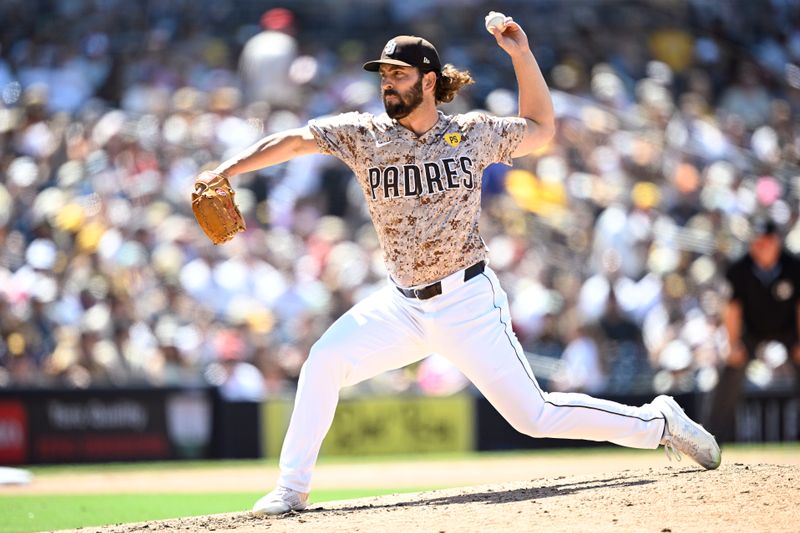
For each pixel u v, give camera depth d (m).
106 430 38.34
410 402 39.97
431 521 16.11
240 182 52.72
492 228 49.38
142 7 65.44
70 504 27.14
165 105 56.97
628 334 45.56
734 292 33.06
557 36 64.38
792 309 32.91
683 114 57.66
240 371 42.31
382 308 18.11
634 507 16.48
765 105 61.97
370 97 57.97
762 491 17.20
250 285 46.34
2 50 62.50
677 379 42.84
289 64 59.38
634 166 53.81
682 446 19.44
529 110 18.58
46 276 44.50
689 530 14.87
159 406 38.78
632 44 63.88
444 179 17.42
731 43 64.75
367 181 17.69
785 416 40.34
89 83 60.91
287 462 18.00
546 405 18.38
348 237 51.62
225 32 65.06
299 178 54.03
